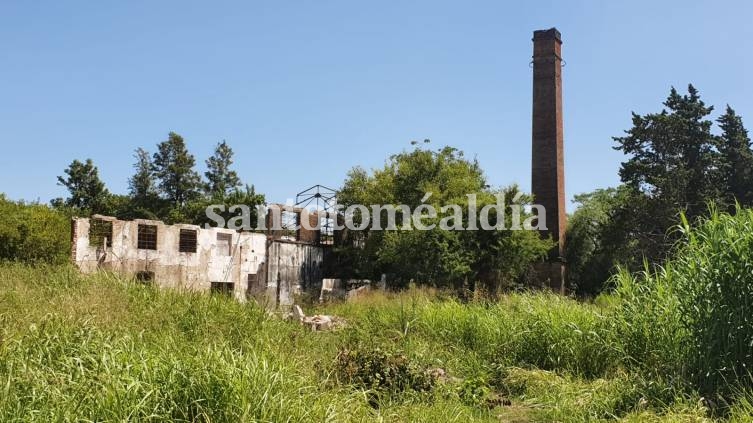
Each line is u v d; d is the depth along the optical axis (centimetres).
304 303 2477
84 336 767
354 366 923
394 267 2997
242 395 552
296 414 561
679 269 906
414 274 2866
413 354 1080
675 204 3897
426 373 952
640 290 1009
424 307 1492
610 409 808
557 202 3903
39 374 603
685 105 4338
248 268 2816
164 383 577
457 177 3338
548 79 4056
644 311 980
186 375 585
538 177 3984
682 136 4191
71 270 1385
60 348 716
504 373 1055
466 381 972
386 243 2984
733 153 4459
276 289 2969
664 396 802
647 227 4031
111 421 504
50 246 2103
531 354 1144
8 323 809
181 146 5525
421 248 2858
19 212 2220
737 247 805
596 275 4034
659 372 880
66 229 2278
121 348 697
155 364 617
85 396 539
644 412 735
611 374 1013
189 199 5453
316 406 594
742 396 724
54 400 538
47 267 1457
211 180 5659
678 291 881
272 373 609
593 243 4247
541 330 1150
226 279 2689
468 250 2966
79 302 1012
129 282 1308
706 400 762
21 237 2081
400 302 1606
